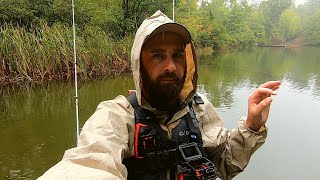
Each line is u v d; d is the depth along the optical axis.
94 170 0.75
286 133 5.92
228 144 1.30
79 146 0.89
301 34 66.19
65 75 10.85
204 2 43.94
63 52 10.67
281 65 18.33
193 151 1.12
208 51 30.84
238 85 10.70
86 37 12.57
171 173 1.09
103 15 14.36
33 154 4.70
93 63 11.70
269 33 63.75
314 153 4.99
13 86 9.51
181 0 21.42
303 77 13.23
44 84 9.91
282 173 4.36
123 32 15.97
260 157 4.86
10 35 10.34
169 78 1.07
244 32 49.34
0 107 7.32
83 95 8.73
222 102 7.96
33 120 6.29
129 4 16.47
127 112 1.08
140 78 1.07
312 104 8.14
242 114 6.84
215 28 35.41
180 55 1.10
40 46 10.34
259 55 28.30
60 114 6.73
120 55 13.28
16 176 4.06
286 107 7.80
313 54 32.22
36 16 12.56
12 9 11.45
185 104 1.16
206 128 1.28
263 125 1.22
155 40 1.06
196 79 1.24
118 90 9.59
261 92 1.17
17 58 10.00
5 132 5.59
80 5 13.40
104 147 0.87
